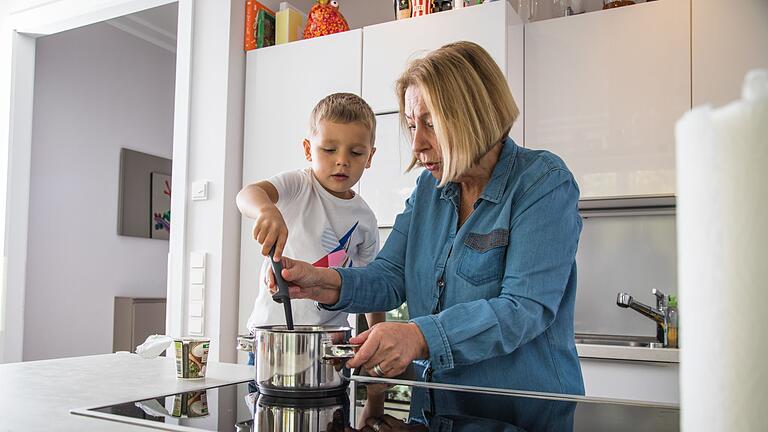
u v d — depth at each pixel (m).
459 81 0.97
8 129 3.20
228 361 2.59
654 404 0.80
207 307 2.60
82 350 4.11
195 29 2.74
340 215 1.61
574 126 2.34
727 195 0.26
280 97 2.64
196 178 2.68
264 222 1.07
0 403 0.81
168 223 4.75
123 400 0.83
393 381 0.97
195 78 2.71
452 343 0.84
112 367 1.17
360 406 0.77
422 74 0.98
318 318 1.50
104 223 4.27
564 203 0.98
